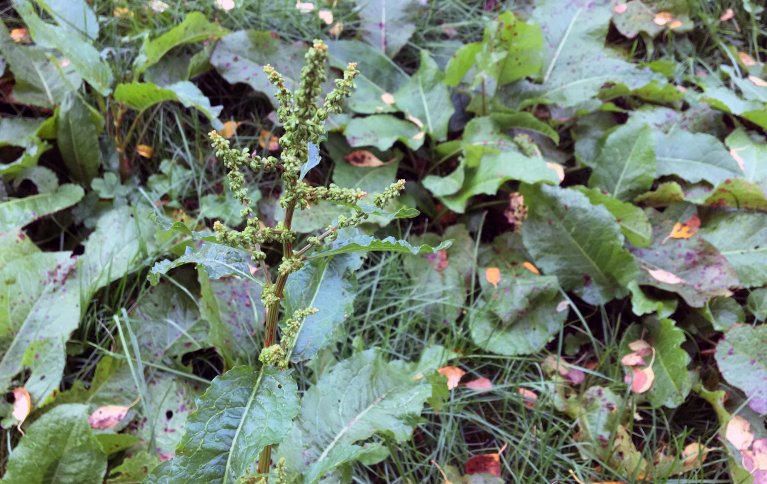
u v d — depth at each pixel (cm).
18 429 166
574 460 189
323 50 105
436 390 170
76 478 153
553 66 264
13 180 220
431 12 282
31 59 230
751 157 244
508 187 240
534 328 211
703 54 294
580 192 215
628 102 269
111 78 228
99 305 200
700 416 202
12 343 181
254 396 116
